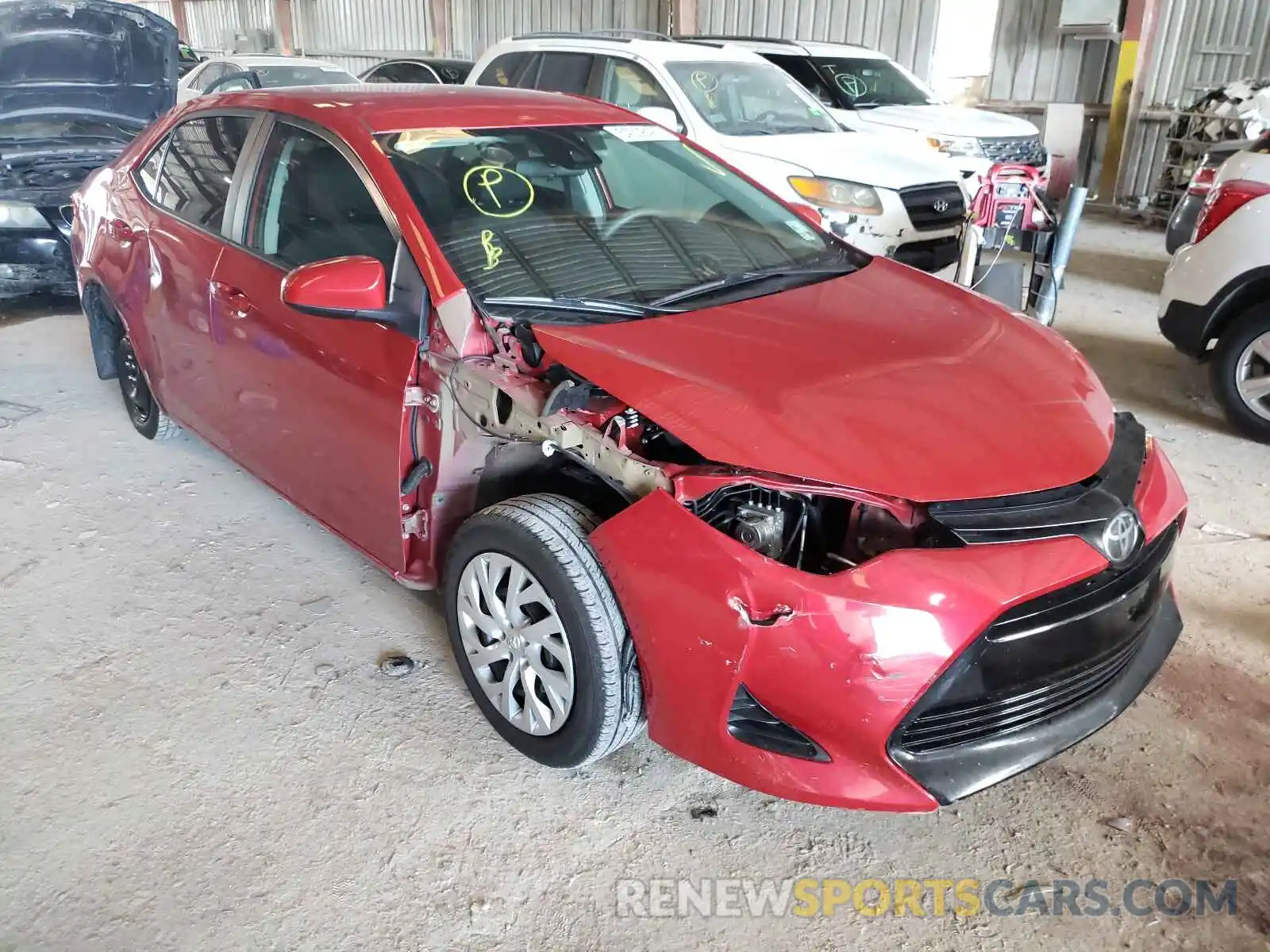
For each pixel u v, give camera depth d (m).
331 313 2.31
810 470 1.89
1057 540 1.91
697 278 2.64
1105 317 6.43
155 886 2.01
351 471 2.64
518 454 2.44
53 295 6.31
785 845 2.16
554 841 2.15
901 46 11.37
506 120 2.92
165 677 2.66
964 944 1.92
